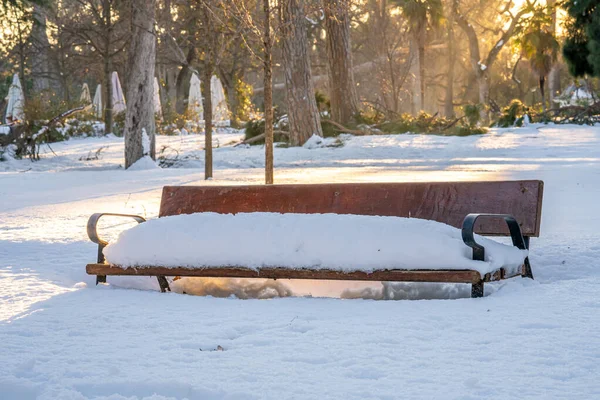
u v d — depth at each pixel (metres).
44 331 4.11
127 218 9.92
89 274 5.72
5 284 5.58
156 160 25.78
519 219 5.38
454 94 77.31
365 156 26.25
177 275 5.29
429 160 23.62
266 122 12.02
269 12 12.07
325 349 3.58
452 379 3.10
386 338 3.74
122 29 53.22
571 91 57.09
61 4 61.50
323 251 4.93
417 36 50.94
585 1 38.97
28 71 64.81
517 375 3.13
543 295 4.70
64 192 14.77
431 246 4.75
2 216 10.66
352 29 67.00
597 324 3.92
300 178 17.12
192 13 22.92
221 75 52.31
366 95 71.44
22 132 28.95
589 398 2.85
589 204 10.06
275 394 2.95
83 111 42.78
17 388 3.13
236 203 6.23
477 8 62.94
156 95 46.44
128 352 3.63
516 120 39.75
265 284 5.86
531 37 47.38
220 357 3.49
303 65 29.80
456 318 4.14
